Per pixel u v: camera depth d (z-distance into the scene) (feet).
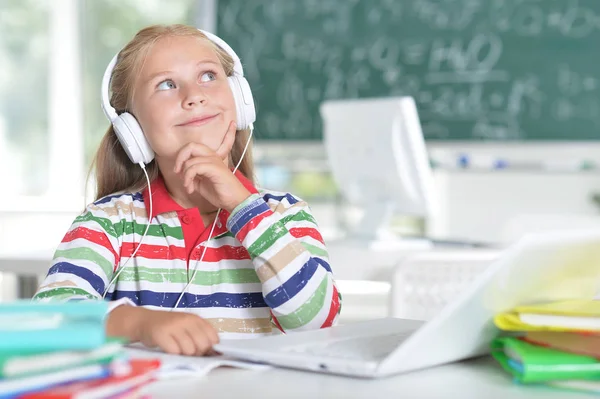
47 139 15.05
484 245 7.92
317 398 2.14
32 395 1.74
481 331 2.50
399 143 8.20
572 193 12.44
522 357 2.31
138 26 15.01
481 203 12.80
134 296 3.75
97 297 3.53
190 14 14.82
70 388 1.80
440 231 12.96
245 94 4.01
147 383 2.22
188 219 3.85
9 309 2.10
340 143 8.79
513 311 2.53
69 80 14.99
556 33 12.84
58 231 13.62
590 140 12.75
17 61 14.90
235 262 3.79
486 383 2.34
